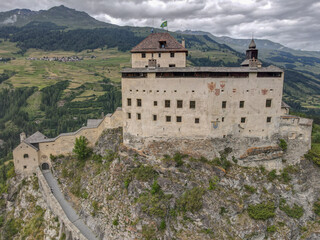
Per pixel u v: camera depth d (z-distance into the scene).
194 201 48.34
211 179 52.44
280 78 53.81
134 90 54.91
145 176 52.53
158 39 59.72
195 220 47.66
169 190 50.69
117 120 66.00
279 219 51.66
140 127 55.81
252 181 53.25
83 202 57.94
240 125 54.38
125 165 55.94
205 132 53.78
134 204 50.00
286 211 52.88
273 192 53.62
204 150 54.09
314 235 51.84
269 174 55.41
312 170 57.03
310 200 55.16
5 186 73.38
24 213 64.94
